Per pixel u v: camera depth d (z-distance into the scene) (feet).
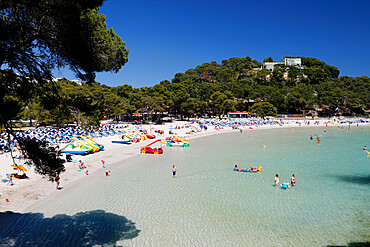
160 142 166.20
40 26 26.27
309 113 415.85
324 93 408.05
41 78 29.45
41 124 222.07
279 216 58.54
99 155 125.39
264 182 84.38
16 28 24.53
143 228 52.47
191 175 92.68
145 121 307.78
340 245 46.62
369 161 117.19
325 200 68.18
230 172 96.99
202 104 336.70
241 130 252.21
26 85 29.43
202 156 129.29
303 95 400.26
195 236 49.57
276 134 235.81
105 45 35.68
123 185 80.02
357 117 383.86
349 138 204.85
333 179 87.81
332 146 163.02
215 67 649.20
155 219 56.59
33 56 27.84
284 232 51.34
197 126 275.59
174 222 55.31
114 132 191.31
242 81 484.33
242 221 56.03
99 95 228.02
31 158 30.96
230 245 46.57
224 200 68.08
